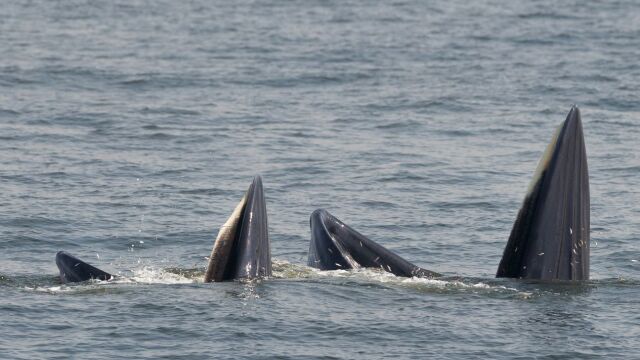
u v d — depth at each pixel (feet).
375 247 246.27
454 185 369.30
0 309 225.35
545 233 235.40
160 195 350.02
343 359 203.62
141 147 422.82
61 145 422.82
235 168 390.63
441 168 393.70
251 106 513.45
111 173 378.94
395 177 379.14
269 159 405.18
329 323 218.79
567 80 582.35
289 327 216.54
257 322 218.38
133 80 572.51
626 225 316.60
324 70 613.52
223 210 334.24
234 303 226.99
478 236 307.37
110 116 481.46
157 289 235.81
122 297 231.91
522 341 211.61
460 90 554.46
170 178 373.81
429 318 222.07
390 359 203.72
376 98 535.19
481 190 362.33
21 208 328.49
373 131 460.55
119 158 402.93
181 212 330.34
